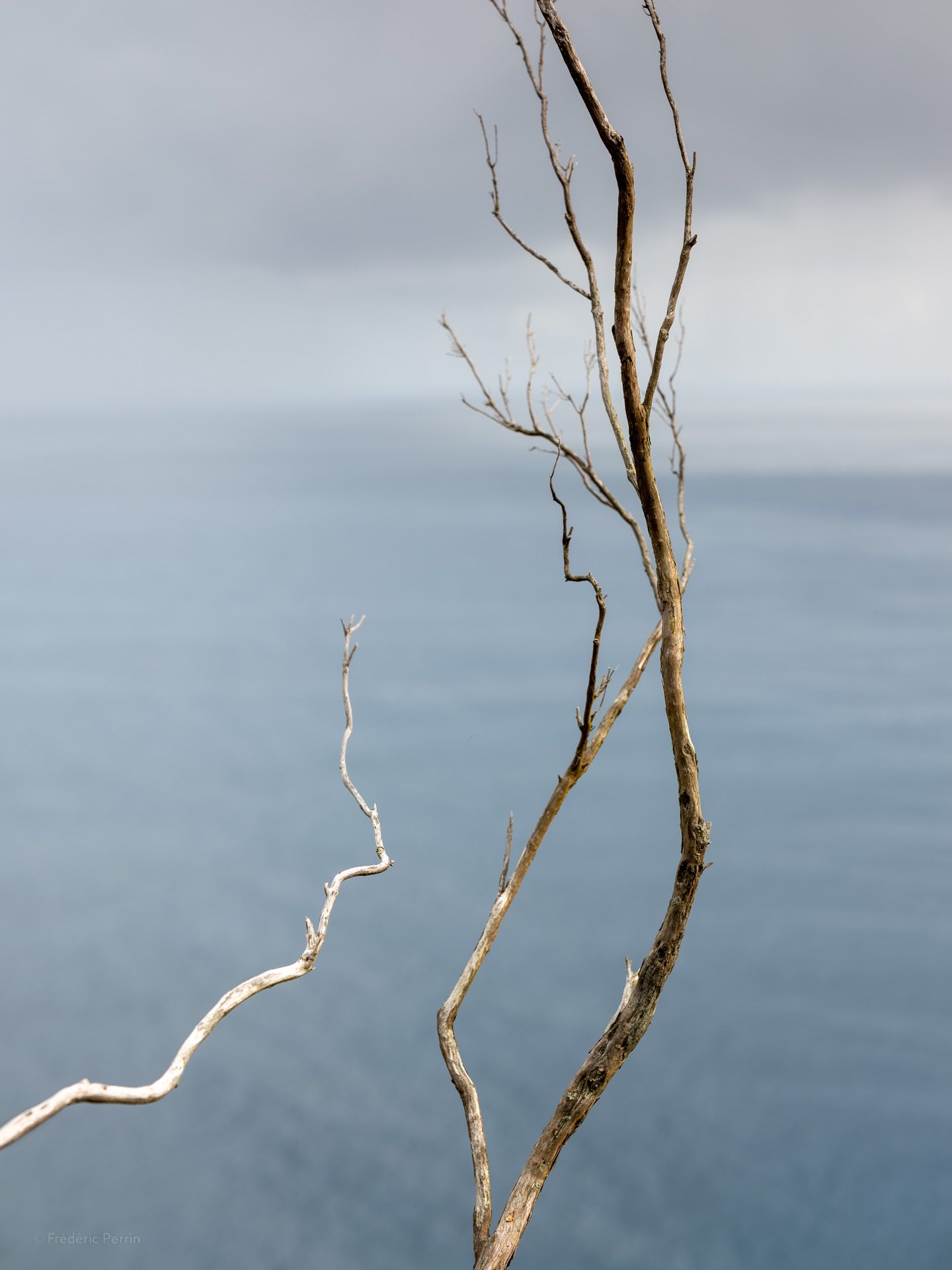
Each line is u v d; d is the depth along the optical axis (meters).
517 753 45.19
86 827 38.62
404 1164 20.80
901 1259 18.58
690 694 51.38
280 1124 22.16
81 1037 25.47
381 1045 24.91
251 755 46.66
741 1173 20.62
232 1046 25.12
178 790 42.62
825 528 99.94
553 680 55.28
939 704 48.06
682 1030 25.31
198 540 102.62
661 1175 20.66
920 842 33.94
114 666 61.28
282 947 29.91
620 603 71.19
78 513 120.12
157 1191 20.28
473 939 29.73
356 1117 22.28
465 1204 19.78
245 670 60.59
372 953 29.34
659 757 44.19
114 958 29.20
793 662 55.88
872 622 63.91
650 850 35.03
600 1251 18.72
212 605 76.50
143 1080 23.91
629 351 1.37
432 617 70.25
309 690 56.47
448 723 49.62
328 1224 19.20
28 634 68.12
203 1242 18.95
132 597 78.81
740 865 33.00
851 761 41.38
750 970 27.55
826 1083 23.06
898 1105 22.39
